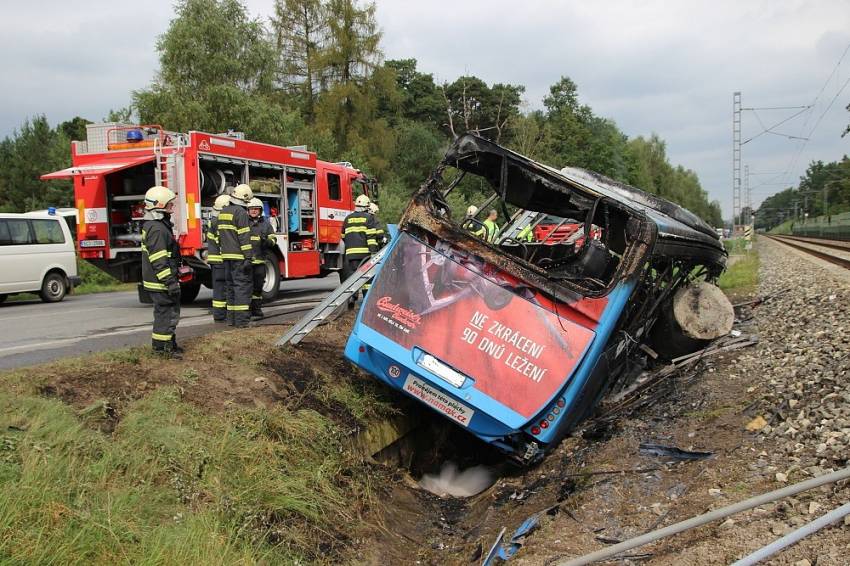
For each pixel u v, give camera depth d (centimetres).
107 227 1294
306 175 1463
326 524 506
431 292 607
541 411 572
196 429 506
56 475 388
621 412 735
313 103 4438
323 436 589
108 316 1223
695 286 823
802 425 560
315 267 1479
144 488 416
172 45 3166
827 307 1166
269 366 682
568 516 504
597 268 629
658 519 459
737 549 388
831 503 421
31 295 1862
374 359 639
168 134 1226
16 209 3809
